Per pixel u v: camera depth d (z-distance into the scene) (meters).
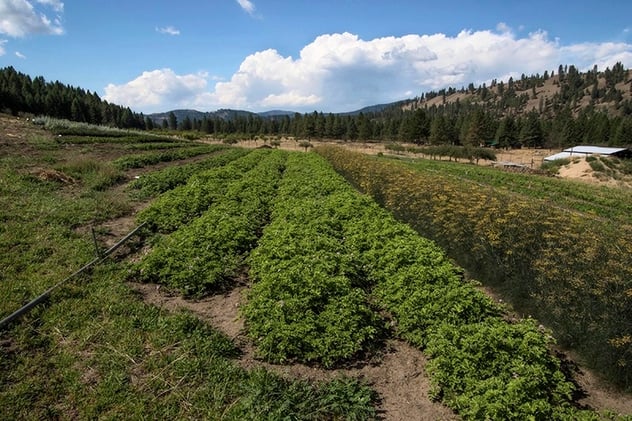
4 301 7.09
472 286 7.72
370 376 6.32
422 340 6.89
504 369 5.53
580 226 9.39
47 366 5.77
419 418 5.46
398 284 7.94
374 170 20.06
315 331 6.64
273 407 5.18
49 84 116.00
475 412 5.02
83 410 5.04
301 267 8.15
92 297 7.64
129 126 117.12
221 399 5.31
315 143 92.31
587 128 89.50
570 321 7.27
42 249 9.37
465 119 101.38
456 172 38.06
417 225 13.32
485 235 10.01
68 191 15.26
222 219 11.99
